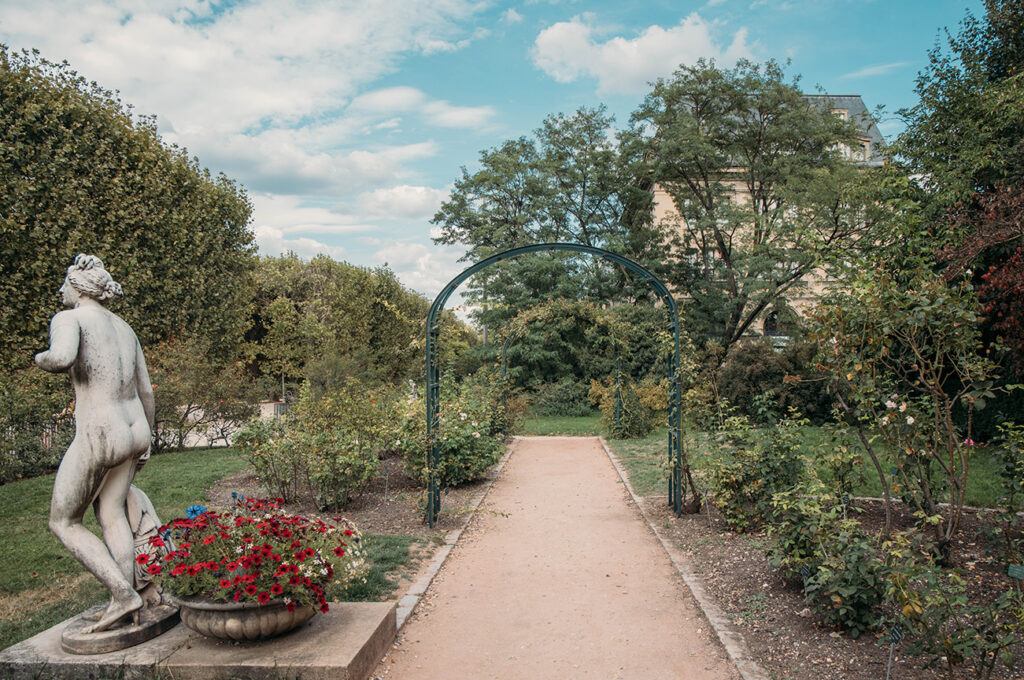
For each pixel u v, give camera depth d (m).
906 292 5.00
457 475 9.21
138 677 3.19
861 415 5.38
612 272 25.45
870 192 10.15
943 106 10.16
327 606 3.52
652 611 4.66
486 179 25.70
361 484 7.91
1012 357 9.36
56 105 12.12
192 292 14.97
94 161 12.80
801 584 4.75
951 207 9.66
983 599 4.23
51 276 12.05
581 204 25.94
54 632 3.58
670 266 24.12
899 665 3.50
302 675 3.20
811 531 4.30
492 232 26.33
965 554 5.17
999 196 8.48
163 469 10.10
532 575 5.53
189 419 13.15
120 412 3.43
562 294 24.44
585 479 10.18
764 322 22.27
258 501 3.83
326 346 22.23
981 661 3.17
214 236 16.31
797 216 18.80
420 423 8.29
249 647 3.39
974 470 8.19
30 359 11.65
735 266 21.06
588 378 23.41
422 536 6.58
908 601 3.18
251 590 3.18
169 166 14.76
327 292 25.36
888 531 5.07
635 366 23.25
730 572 5.24
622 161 24.91
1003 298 8.93
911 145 10.74
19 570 5.36
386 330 27.48
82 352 3.34
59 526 3.37
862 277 5.24
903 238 7.10
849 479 5.98
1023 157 9.30
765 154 22.36
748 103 21.38
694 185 23.08
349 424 8.74
